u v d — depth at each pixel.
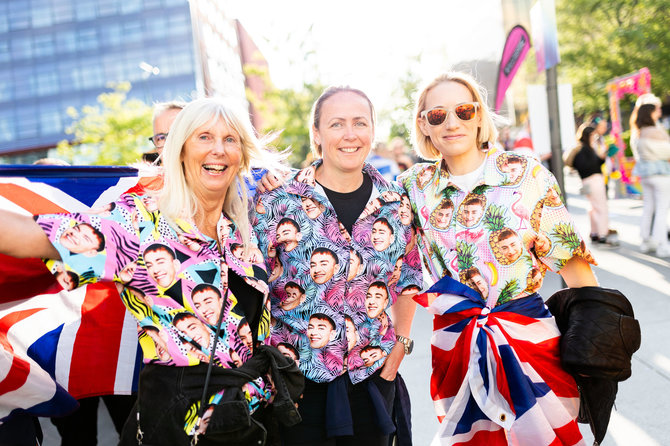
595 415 2.46
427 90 2.64
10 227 1.69
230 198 2.23
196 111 2.05
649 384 3.90
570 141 5.75
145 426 1.92
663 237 7.47
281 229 2.41
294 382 2.12
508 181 2.45
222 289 2.02
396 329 2.76
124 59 68.19
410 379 4.60
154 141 3.43
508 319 2.42
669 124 24.95
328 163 2.52
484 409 2.35
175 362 1.89
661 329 4.82
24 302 2.38
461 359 2.49
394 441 2.69
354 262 2.43
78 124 46.50
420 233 2.68
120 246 1.84
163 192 2.01
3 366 2.36
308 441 2.39
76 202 2.55
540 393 2.38
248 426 1.92
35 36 69.06
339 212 2.53
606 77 27.14
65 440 3.13
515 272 2.44
